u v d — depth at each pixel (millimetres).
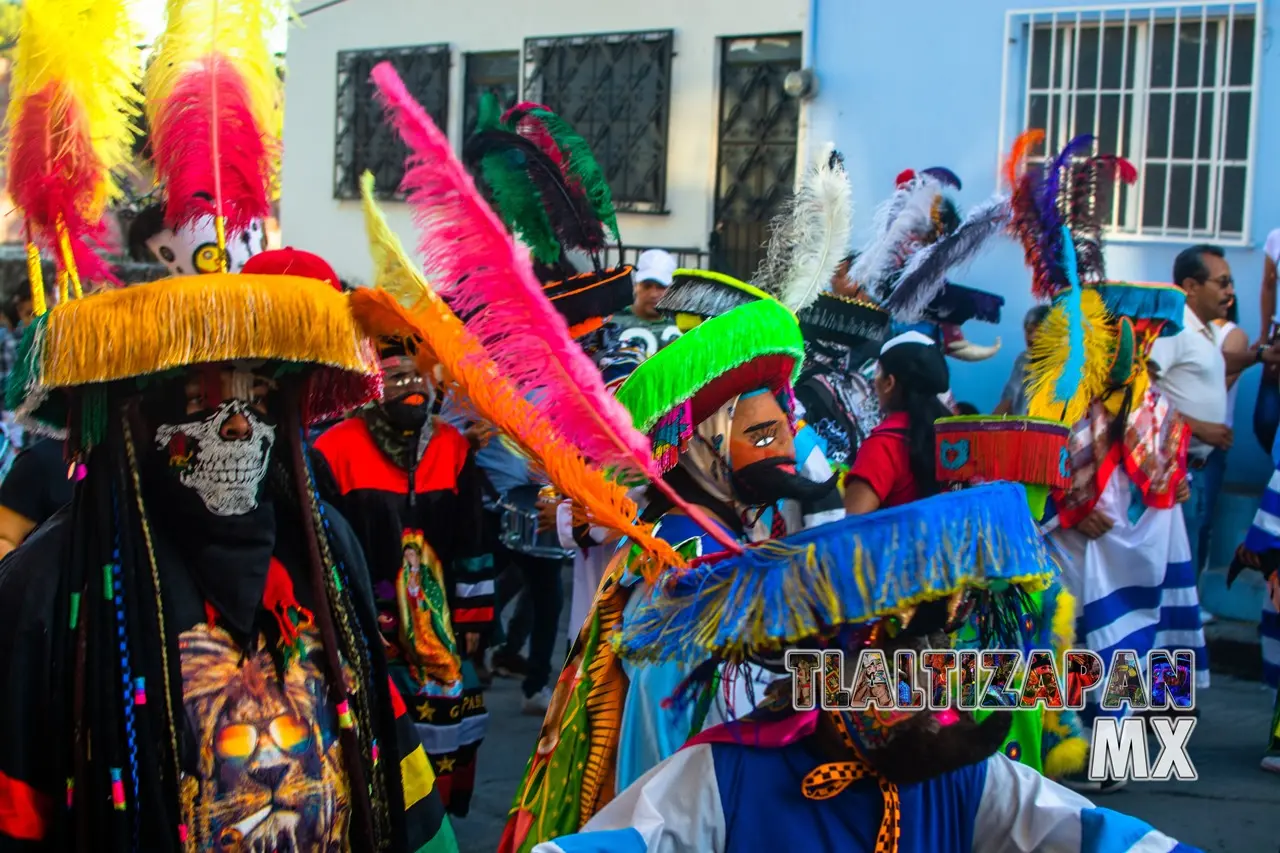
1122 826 2525
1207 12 8656
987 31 9484
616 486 2779
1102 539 5504
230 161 3055
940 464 4395
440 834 3139
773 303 3688
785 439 3686
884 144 9977
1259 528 5789
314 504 2977
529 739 6309
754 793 2625
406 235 13031
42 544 2729
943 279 5590
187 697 2725
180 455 2811
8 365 6277
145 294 2623
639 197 11758
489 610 4945
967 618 2727
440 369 2850
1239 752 6168
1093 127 9180
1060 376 4562
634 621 2801
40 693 2635
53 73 2768
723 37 11148
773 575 2562
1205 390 7312
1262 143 8539
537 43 12180
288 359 2705
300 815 2801
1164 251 8930
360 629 3035
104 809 2590
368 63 13383
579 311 5160
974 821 2650
